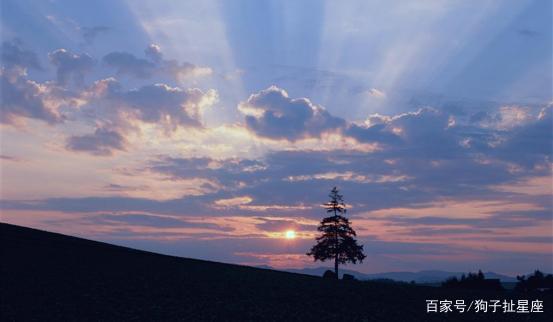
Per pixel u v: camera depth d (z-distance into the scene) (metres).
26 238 69.06
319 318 34.69
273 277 55.38
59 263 56.16
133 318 32.91
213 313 34.97
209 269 58.91
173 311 35.22
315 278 57.75
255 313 35.47
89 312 34.31
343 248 89.19
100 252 66.19
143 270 54.84
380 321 34.69
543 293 52.84
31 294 39.94
